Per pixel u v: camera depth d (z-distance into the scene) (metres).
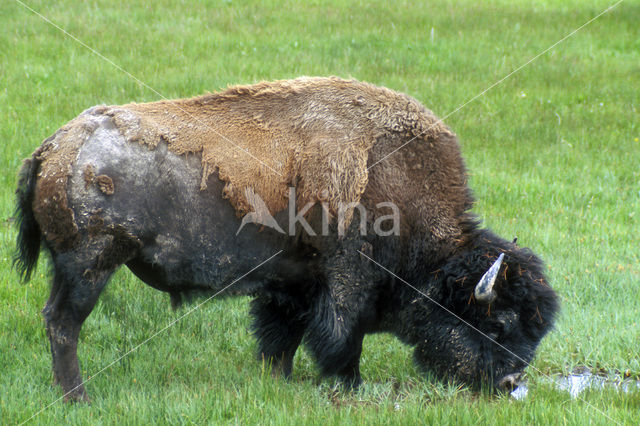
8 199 22.20
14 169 24.28
